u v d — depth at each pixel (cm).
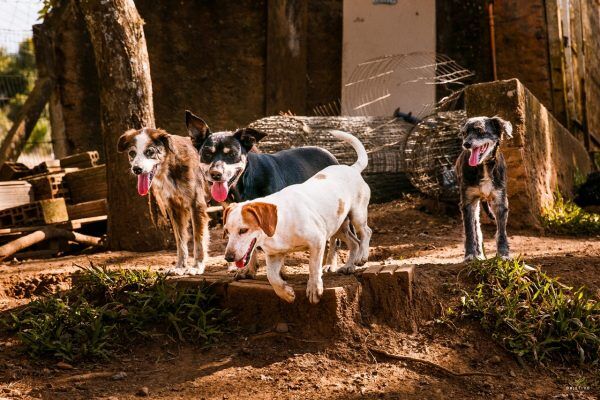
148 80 825
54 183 891
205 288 561
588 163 1332
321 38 1366
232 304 553
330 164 647
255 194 589
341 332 520
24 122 1137
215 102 1315
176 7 1295
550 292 575
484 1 1358
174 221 633
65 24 1195
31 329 541
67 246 841
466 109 891
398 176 1118
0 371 498
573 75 1374
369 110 1316
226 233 473
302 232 488
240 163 564
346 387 474
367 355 511
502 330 538
